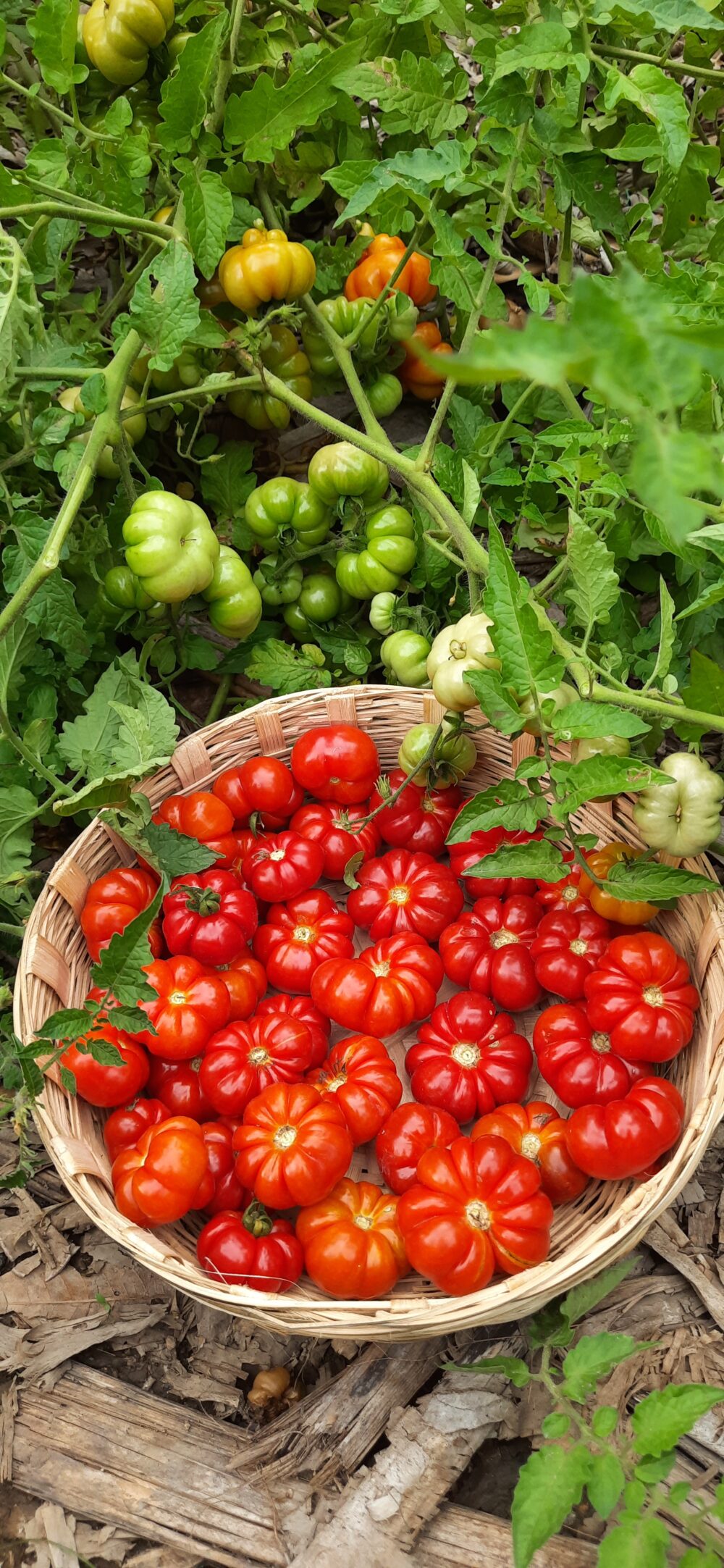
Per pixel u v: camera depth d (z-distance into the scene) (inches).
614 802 24.6
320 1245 21.2
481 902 26.4
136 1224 21.6
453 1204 21.0
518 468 27.0
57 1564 21.7
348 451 27.6
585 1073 22.7
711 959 22.9
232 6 23.9
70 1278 25.0
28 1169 22.2
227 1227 21.8
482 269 23.0
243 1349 24.1
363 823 27.2
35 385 24.1
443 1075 23.5
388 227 23.8
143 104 27.9
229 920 24.7
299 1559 21.3
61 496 29.1
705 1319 24.1
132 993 19.8
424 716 27.2
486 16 22.8
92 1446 22.9
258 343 24.9
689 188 23.8
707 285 18.2
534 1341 22.0
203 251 24.2
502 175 22.6
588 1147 21.3
